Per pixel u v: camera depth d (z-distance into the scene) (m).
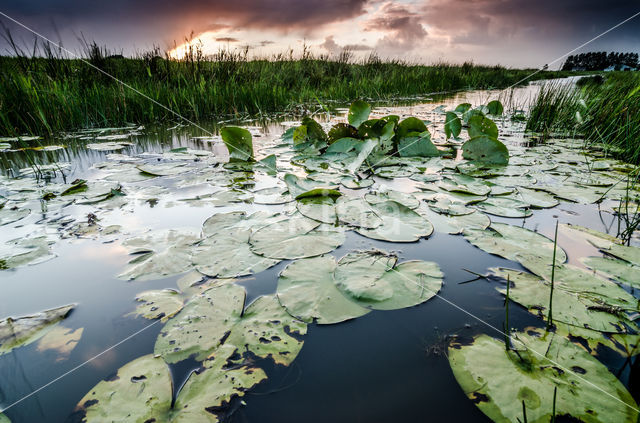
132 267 0.99
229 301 0.83
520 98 6.46
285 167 2.06
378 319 0.78
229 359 0.67
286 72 6.78
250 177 1.86
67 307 0.83
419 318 0.78
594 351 0.69
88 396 0.59
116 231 1.21
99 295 0.87
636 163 2.13
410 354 0.68
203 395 0.59
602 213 1.38
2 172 1.95
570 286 0.89
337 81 6.99
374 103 5.93
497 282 0.92
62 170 2.00
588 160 2.21
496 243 1.11
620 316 0.78
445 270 0.97
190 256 1.04
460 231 1.21
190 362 0.66
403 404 0.58
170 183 1.76
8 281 0.93
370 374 0.64
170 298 0.85
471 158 2.19
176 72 4.99
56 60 4.11
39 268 0.99
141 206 1.45
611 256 1.04
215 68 5.36
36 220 1.31
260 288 0.89
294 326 0.76
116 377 0.63
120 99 3.79
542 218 1.33
